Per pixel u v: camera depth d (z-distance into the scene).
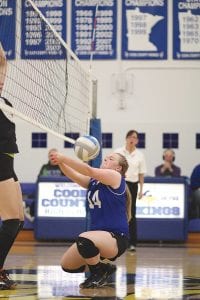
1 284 8.90
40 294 8.39
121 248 9.21
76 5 20.66
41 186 18.00
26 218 18.50
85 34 20.66
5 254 8.51
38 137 20.38
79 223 17.88
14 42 15.65
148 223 17.97
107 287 9.19
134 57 20.61
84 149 9.10
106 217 9.27
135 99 20.58
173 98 20.50
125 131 20.47
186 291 8.85
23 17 14.15
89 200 9.43
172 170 19.11
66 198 17.95
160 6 20.61
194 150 20.34
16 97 12.81
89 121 12.05
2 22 16.20
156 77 20.59
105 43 20.61
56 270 11.29
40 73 14.55
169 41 20.61
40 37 14.53
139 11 20.66
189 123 20.36
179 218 18.02
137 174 15.89
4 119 8.40
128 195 9.54
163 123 20.42
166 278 10.38
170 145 20.39
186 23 20.55
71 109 16.56
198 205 18.48
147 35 20.59
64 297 8.16
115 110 20.58
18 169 20.34
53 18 20.61
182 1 20.67
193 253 15.40
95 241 8.92
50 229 17.89
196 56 20.55
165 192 18.06
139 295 8.44
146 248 16.70
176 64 20.55
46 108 12.77
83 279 10.05
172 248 16.78
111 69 20.64
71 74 16.31
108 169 9.27
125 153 16.02
